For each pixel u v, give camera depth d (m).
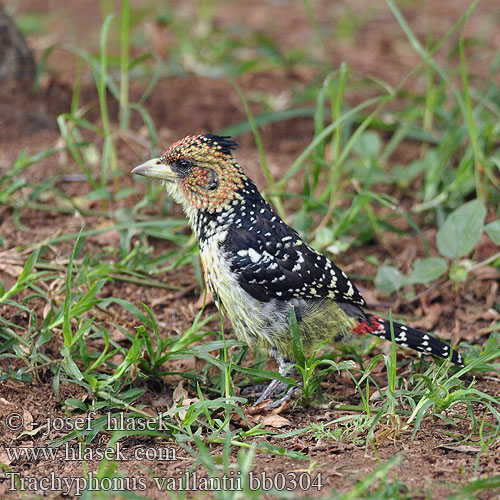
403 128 13.63
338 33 20.44
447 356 8.95
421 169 13.27
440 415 8.23
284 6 23.05
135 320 10.27
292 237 9.02
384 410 7.91
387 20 21.94
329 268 9.05
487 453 7.50
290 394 8.99
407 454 7.70
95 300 8.72
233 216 8.99
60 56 17.64
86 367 8.80
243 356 9.40
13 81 14.59
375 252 12.16
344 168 13.19
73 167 13.61
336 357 9.67
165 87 15.85
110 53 18.17
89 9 21.91
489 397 7.96
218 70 16.89
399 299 11.04
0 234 11.63
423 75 17.84
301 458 7.64
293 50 19.09
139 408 8.59
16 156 13.66
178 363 9.51
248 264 8.78
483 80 16.67
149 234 11.55
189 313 10.58
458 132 13.37
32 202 12.42
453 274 10.87
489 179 13.23
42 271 10.55
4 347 8.88
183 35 18.80
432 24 21.70
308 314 8.98
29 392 8.70
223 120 15.19
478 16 22.33
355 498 6.61
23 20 20.11
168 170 9.16
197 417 8.46
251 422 8.55
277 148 14.86
